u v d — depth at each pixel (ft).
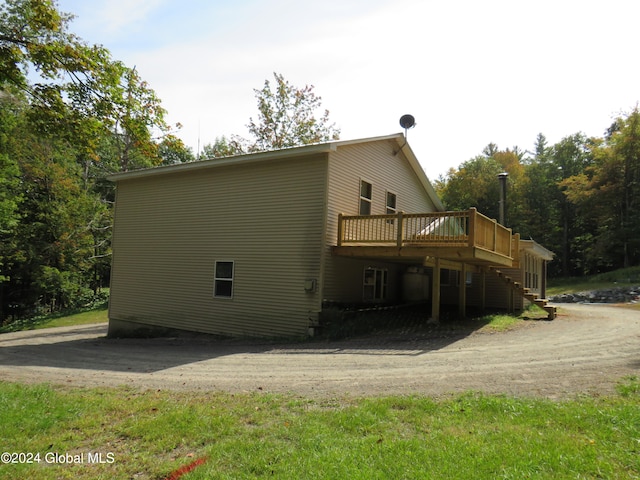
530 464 10.91
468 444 12.25
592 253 116.26
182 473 11.37
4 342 49.78
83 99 31.99
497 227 41.34
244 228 43.37
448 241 36.22
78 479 11.39
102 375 24.31
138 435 14.19
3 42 29.73
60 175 90.63
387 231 47.11
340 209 41.11
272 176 42.19
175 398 18.26
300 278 39.45
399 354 27.14
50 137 34.09
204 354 31.81
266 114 97.81
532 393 17.44
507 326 38.40
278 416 15.55
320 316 37.88
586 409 14.82
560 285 103.24
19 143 83.41
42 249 88.28
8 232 81.51
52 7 30.68
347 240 39.58
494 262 41.63
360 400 17.02
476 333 34.60
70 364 28.91
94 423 15.26
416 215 36.42
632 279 91.20
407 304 52.60
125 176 52.03
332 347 31.48
